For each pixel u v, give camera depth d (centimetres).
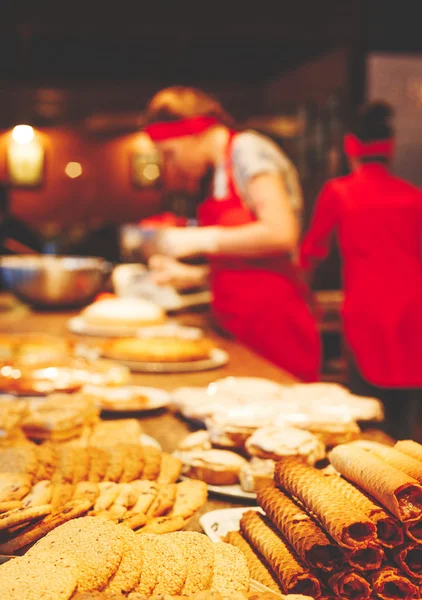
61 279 372
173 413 195
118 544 96
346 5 550
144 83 761
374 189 318
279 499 112
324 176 602
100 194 791
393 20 551
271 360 312
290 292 312
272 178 293
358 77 552
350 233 319
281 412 163
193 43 620
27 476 125
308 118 641
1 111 751
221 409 171
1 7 545
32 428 155
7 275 379
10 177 768
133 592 91
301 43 589
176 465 142
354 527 99
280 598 89
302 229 640
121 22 557
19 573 88
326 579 100
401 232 313
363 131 321
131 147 787
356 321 319
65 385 203
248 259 312
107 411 193
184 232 302
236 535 115
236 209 307
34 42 612
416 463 109
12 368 217
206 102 305
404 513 98
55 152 773
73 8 552
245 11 559
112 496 120
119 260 492
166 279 318
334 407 173
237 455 145
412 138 544
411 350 317
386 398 333
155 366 246
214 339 309
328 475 115
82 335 308
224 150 307
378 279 314
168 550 99
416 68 550
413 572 100
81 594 84
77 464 133
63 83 755
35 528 106
